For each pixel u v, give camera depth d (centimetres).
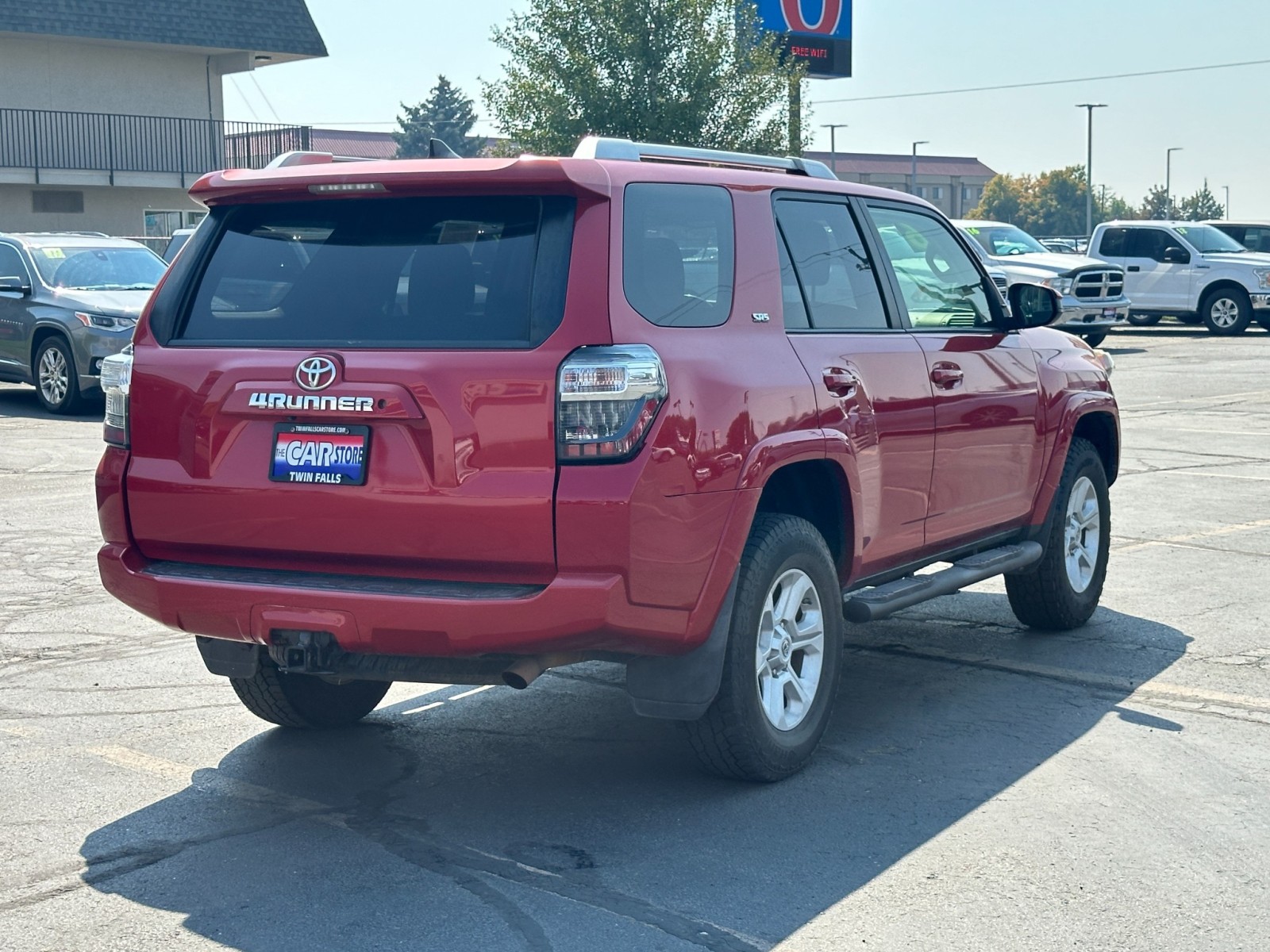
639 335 430
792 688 504
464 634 419
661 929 382
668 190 464
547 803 479
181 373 463
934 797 482
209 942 377
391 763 523
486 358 423
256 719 578
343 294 453
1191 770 506
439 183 441
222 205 483
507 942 375
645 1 2816
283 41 3344
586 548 417
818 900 400
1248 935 376
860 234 566
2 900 403
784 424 477
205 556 466
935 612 763
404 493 428
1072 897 400
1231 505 1062
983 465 618
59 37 3081
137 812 473
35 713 582
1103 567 728
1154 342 2683
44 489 1134
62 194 3186
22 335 1689
